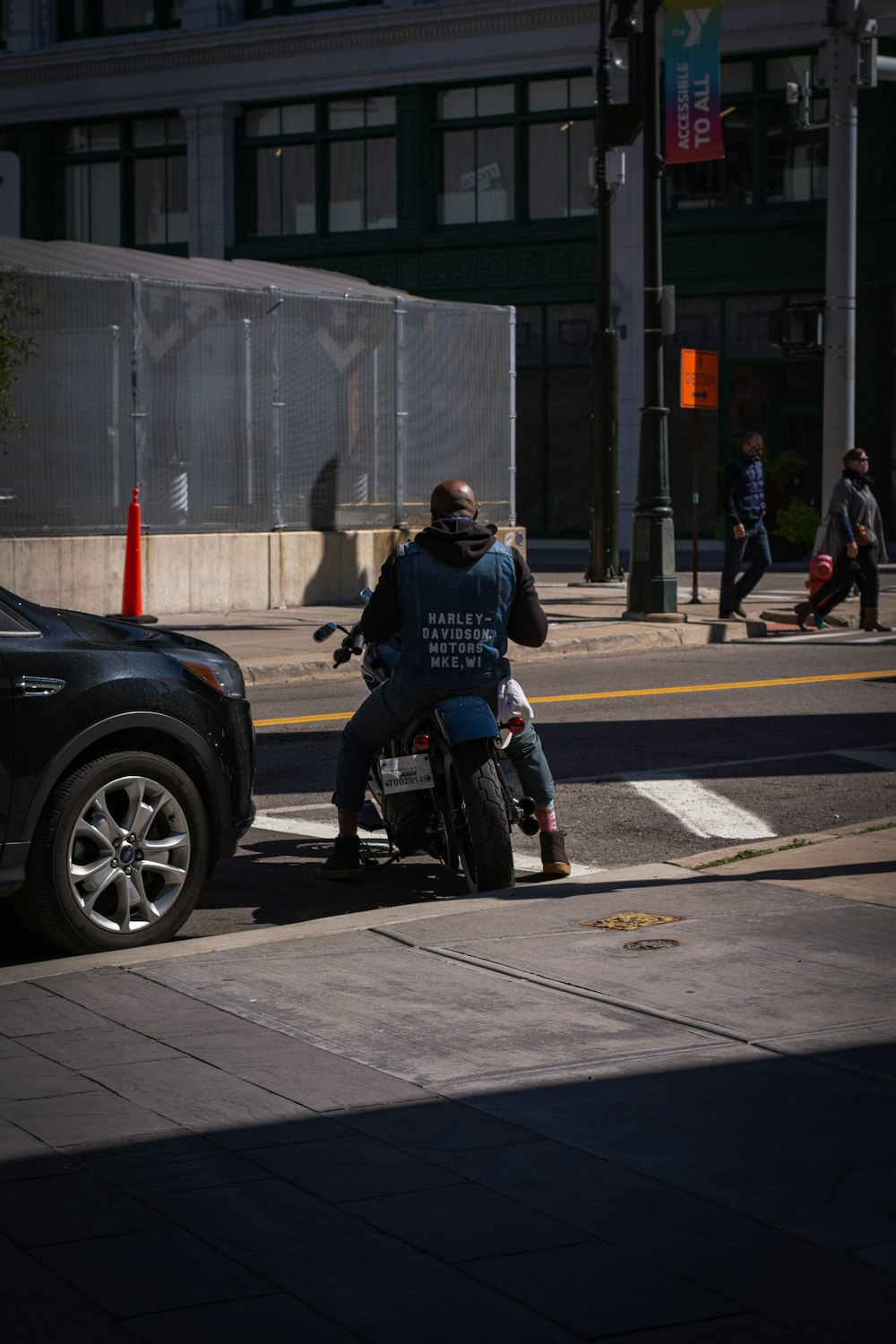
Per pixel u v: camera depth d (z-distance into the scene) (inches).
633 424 1528.1
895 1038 221.6
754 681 646.5
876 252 1437.0
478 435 991.0
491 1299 150.0
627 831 390.3
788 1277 154.4
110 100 1678.2
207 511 864.9
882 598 971.3
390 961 261.4
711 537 1507.1
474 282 1572.3
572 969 255.3
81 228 1731.1
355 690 636.7
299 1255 158.6
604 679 654.5
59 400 806.5
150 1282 153.1
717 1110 196.2
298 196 1638.8
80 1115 195.3
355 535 923.4
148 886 295.3
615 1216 167.3
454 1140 187.2
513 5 1512.1
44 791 275.3
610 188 1040.2
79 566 813.2
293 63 1601.9
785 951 264.7
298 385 899.4
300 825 399.2
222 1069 211.3
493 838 310.8
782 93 1466.5
